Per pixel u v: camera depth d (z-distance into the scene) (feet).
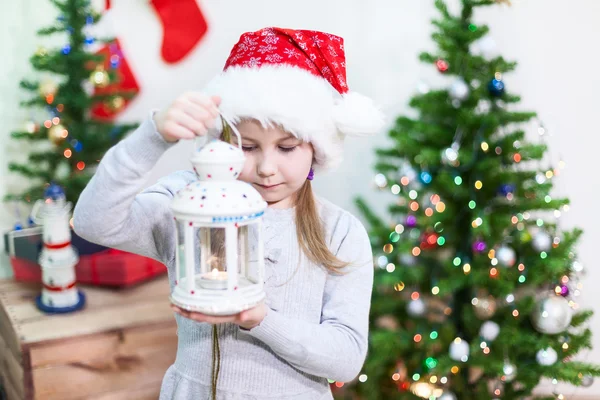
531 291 6.04
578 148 7.23
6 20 7.06
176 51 7.36
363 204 6.67
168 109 2.49
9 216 7.45
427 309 6.15
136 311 5.62
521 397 5.91
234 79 2.94
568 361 5.78
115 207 2.60
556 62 7.11
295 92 2.87
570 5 7.01
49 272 5.59
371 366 5.71
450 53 5.59
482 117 5.47
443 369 5.53
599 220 7.34
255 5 7.39
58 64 6.17
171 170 7.68
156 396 5.51
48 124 6.30
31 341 4.92
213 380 2.96
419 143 6.02
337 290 3.27
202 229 2.71
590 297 7.42
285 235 3.23
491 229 5.61
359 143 7.75
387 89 7.58
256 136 2.87
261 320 2.69
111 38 6.68
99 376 5.25
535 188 5.77
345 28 7.49
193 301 2.42
